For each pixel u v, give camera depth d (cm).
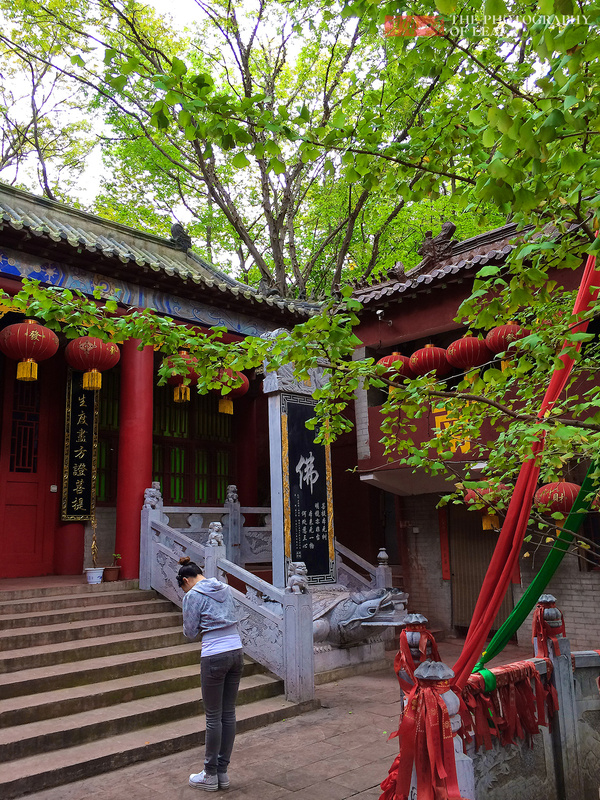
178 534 852
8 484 955
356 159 346
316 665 817
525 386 454
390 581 1044
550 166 296
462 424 446
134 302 938
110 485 1080
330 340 360
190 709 604
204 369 423
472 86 351
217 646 473
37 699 557
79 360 855
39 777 457
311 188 1605
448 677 305
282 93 1423
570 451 338
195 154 1500
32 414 998
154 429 1175
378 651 916
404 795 299
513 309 328
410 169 363
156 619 777
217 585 499
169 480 1183
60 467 1011
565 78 236
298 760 520
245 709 634
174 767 505
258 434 1487
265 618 721
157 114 300
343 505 1324
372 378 400
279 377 908
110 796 448
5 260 811
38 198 1075
